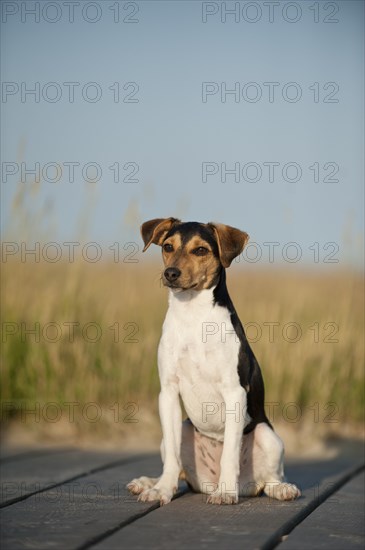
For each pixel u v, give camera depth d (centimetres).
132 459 998
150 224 832
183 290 740
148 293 1414
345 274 1460
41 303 1259
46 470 894
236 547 542
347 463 1047
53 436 1176
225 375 732
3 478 835
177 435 739
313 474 929
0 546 532
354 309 1495
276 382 1286
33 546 532
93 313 1314
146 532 583
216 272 756
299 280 1661
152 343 1311
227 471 711
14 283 1262
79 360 1231
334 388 1340
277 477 754
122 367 1270
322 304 1523
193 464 768
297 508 690
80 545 536
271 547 567
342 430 1309
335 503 734
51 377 1210
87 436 1186
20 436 1162
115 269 1398
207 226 781
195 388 741
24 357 1216
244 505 699
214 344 733
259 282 1827
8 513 641
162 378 749
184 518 635
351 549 555
